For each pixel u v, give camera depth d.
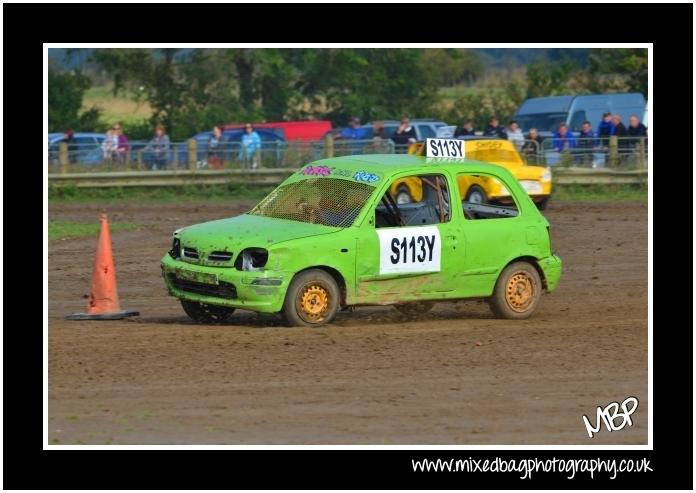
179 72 121.69
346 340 27.42
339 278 28.94
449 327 29.73
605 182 74.62
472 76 168.12
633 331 29.61
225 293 28.12
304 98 128.62
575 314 32.81
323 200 30.05
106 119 131.88
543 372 24.98
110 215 63.56
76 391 22.70
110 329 28.53
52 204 70.06
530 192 63.56
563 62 135.50
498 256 30.95
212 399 22.33
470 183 31.77
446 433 20.64
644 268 44.19
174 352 25.81
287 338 27.27
